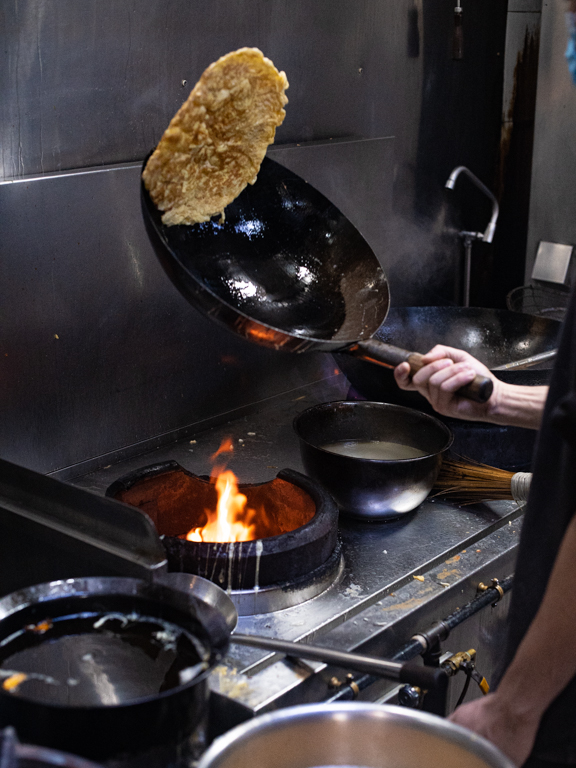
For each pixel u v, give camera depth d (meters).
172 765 0.84
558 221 2.52
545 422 0.96
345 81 2.07
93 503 1.17
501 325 2.11
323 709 0.83
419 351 2.07
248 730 0.79
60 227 1.55
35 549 1.25
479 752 0.78
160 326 1.78
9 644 0.94
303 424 1.61
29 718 0.80
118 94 1.64
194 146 1.12
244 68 1.13
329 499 1.41
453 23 2.29
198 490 1.53
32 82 1.50
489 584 1.47
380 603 1.32
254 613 1.27
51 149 1.56
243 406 2.02
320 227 1.31
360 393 1.83
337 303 1.26
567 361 0.93
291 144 1.99
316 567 1.33
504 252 2.67
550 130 2.46
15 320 1.53
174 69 1.72
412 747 0.82
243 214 1.28
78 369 1.65
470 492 1.62
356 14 2.05
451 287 2.55
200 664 0.89
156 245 1.11
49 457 1.64
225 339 1.93
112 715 0.79
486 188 2.35
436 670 0.98
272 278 1.25
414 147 2.30
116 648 0.94
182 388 1.87
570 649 0.87
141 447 1.81
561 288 2.54
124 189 1.64
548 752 0.93
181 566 1.25
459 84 2.37
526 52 2.48
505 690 0.91
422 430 1.65
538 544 0.97
